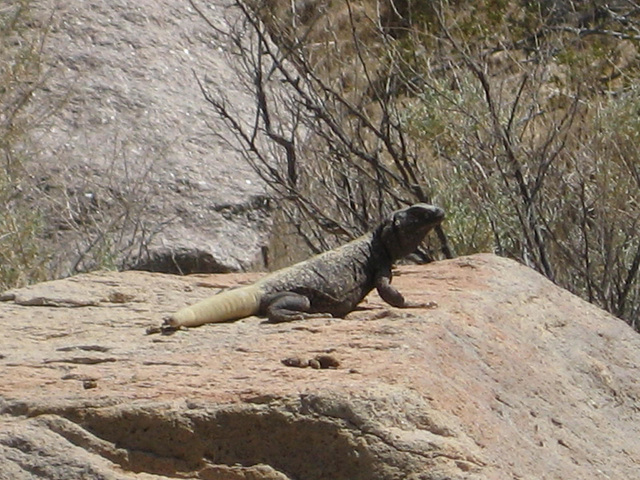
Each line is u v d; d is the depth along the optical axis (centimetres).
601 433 708
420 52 1600
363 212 1414
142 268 1531
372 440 578
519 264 923
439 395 616
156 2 2058
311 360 658
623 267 1330
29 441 603
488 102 1414
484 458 581
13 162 1528
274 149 1664
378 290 810
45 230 1528
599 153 1384
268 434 595
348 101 1558
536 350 767
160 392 623
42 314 822
